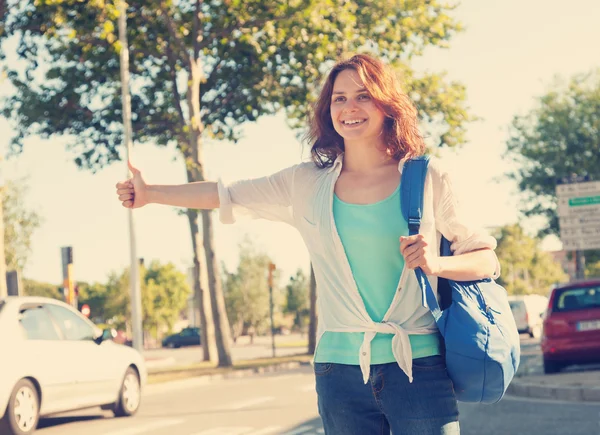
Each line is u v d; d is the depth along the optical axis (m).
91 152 33.06
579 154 51.38
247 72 29.81
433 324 3.29
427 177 3.30
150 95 33.19
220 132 31.83
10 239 48.62
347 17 27.11
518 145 52.25
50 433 11.88
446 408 3.24
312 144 3.54
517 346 3.26
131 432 11.55
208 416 13.16
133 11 29.83
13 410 11.27
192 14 30.17
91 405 13.16
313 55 27.17
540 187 51.62
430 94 32.97
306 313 126.31
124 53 26.36
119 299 96.62
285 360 33.25
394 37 29.94
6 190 48.41
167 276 103.06
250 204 3.50
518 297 51.19
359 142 3.39
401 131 3.38
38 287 104.38
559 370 17.39
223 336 30.55
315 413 12.77
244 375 27.19
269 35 26.95
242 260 95.75
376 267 3.26
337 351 3.31
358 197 3.33
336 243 3.31
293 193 3.46
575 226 23.44
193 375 25.02
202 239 32.53
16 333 11.73
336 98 3.42
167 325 103.06
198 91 29.91
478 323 3.20
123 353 14.19
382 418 3.34
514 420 11.02
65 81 31.88
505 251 97.75
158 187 3.59
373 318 3.29
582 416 11.07
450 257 3.22
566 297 17.38
